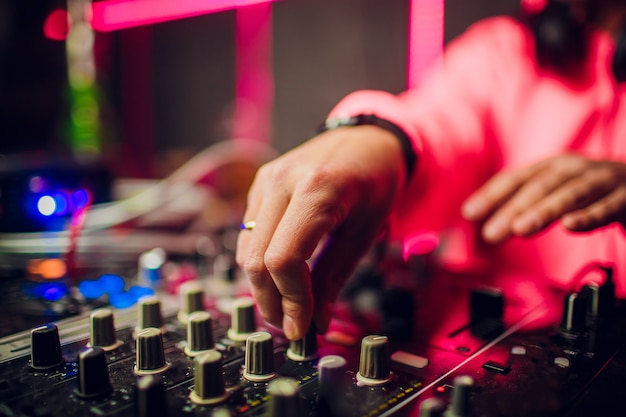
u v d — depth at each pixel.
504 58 0.78
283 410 0.28
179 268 0.56
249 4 1.49
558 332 0.40
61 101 1.03
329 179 0.35
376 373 0.33
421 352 0.37
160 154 1.55
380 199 0.41
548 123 0.73
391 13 1.34
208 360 0.31
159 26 1.53
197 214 0.69
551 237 0.69
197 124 1.60
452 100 0.73
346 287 0.48
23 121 1.01
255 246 0.35
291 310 0.35
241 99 1.55
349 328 0.41
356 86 1.42
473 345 0.38
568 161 0.48
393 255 0.58
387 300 0.44
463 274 0.53
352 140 0.43
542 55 0.68
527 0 0.73
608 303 0.42
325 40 1.44
